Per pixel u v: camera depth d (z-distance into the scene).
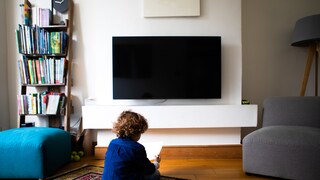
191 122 2.36
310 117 2.09
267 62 2.86
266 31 2.85
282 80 2.87
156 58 2.47
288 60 2.87
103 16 2.53
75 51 2.67
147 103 2.55
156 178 1.49
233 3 2.52
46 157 1.83
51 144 1.90
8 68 2.77
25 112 2.49
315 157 1.66
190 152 2.45
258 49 2.86
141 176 1.27
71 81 2.64
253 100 2.86
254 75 2.86
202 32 2.54
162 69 2.47
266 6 2.84
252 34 2.85
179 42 2.47
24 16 2.53
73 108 2.68
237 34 2.53
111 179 1.22
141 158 1.28
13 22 2.75
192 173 2.00
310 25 2.40
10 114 2.78
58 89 2.71
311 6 2.85
